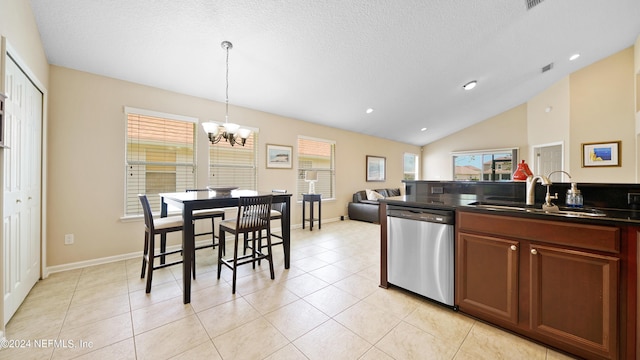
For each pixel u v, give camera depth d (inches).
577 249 53.0
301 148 202.8
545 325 57.1
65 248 103.3
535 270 57.9
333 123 215.8
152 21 87.6
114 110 115.0
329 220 223.1
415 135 293.3
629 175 156.2
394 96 179.3
